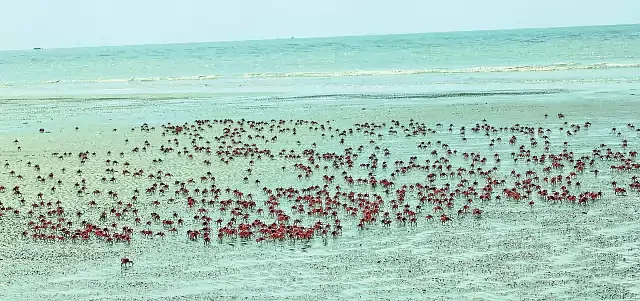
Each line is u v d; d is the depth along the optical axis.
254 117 62.28
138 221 31.75
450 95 72.38
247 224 29.86
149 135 54.44
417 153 45.12
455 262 25.41
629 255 25.50
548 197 33.00
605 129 50.69
